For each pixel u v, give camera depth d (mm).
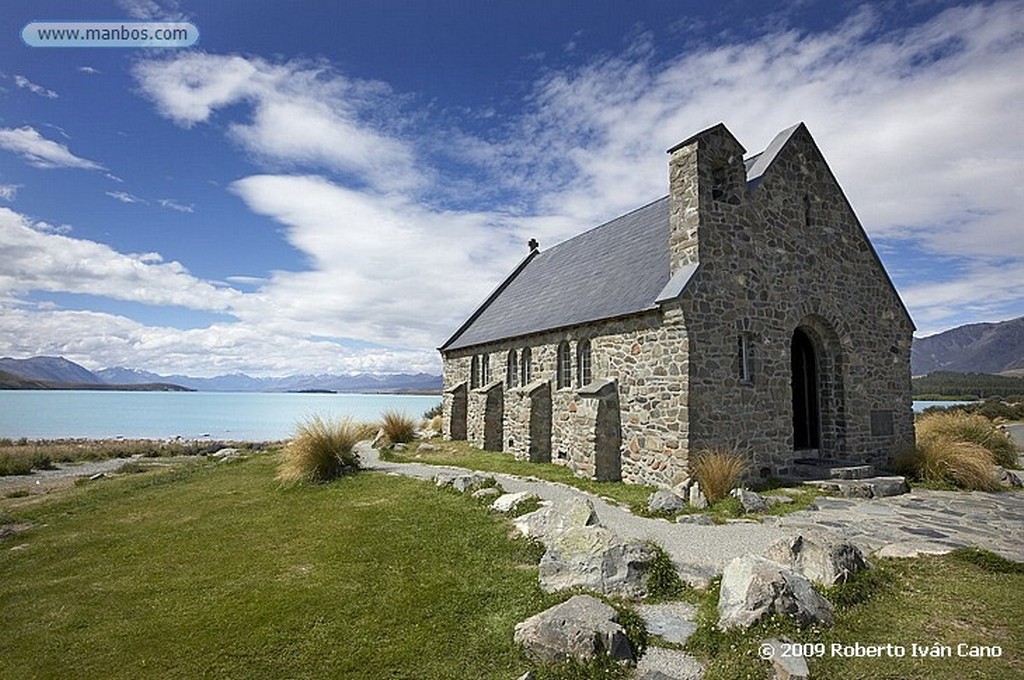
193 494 15641
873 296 17844
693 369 13844
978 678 5246
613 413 16000
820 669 5434
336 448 16344
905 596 7008
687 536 9719
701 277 14156
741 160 15242
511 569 8516
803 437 17578
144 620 7379
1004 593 7043
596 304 18031
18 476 26391
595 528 8320
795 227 16266
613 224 23359
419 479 15117
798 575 6723
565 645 5973
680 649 6148
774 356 15359
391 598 7625
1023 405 44438
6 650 6750
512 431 22125
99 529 12398
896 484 13508
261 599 7762
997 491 13891
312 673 5965
